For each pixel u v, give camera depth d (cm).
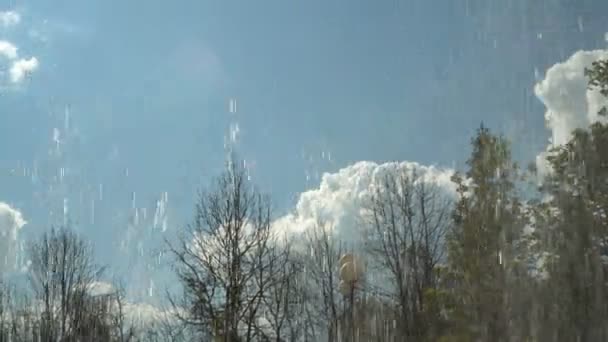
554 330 2027
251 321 2695
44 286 3319
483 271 2141
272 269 2775
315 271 2970
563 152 2080
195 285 2738
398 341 2705
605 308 2002
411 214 3083
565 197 2066
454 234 2230
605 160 2036
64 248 3356
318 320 2892
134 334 3189
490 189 2191
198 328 2716
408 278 2919
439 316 2292
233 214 2783
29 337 3250
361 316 2759
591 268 2020
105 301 3328
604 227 2023
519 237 2130
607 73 2058
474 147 2253
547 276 2064
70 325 3278
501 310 2092
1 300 3275
